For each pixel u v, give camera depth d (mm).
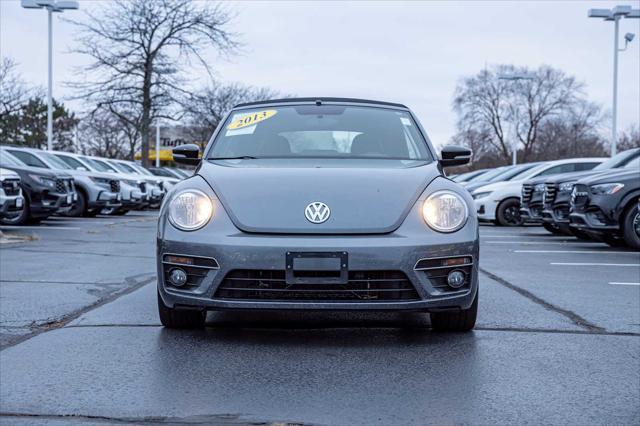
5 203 10273
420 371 3336
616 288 5879
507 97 59344
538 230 14477
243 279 3635
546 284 6090
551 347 3785
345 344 3838
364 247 3584
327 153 4625
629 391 3062
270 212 3723
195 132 41750
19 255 8023
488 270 7117
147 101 29859
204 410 2793
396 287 3658
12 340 3889
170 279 3797
